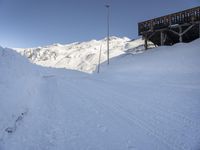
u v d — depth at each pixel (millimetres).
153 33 30922
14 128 5453
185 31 27000
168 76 16516
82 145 4867
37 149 4641
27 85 9266
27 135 5277
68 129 5773
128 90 11938
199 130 5664
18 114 6180
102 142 5027
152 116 6918
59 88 12320
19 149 4594
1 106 5789
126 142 5027
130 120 6551
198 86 12086
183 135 5379
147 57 26266
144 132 5605
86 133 5531
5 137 4926
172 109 7699
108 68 28938
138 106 8211
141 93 10891
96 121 6445
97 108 7910
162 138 5230
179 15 27406
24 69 11453
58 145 4852
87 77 20953
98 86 13688
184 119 6566
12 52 11523
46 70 25938
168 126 6008
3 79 7559
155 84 14008
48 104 8242
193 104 8289
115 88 12781
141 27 32156
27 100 7750
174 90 11367
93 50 169500
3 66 8602
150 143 4965
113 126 6035
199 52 20547
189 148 4699
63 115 6949
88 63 118625
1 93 6441
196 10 25641
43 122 6219
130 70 22594
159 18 29625
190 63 18438
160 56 24234
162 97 9719
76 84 14609
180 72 16938
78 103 8625
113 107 8062
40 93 9961
